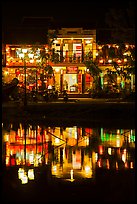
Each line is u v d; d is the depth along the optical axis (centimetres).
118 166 1275
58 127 2250
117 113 2498
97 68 4222
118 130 2086
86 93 4478
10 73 4422
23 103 3216
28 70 4366
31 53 4259
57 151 1576
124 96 3728
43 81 4231
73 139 1866
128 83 4006
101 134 1980
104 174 1166
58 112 2675
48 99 3594
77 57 4516
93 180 1095
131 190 988
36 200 910
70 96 4347
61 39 4534
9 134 2028
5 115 2705
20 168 1265
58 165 1310
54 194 959
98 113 2528
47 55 4331
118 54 3803
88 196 941
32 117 2591
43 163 1345
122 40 3061
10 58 4441
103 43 4397
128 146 1655
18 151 1578
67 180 1100
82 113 2572
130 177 1122
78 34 4509
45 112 2716
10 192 980
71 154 1502
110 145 1684
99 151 1557
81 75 4525
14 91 3625
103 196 940
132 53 3328
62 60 4478
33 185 1047
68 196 941
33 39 4425
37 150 1603
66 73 4525
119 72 3969
